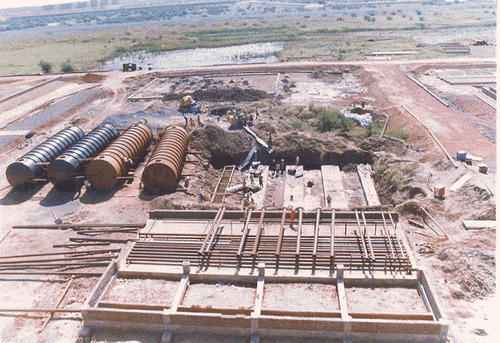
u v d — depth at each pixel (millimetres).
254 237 20750
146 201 26453
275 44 87250
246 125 36406
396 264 17719
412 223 22406
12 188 28703
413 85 48781
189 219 23484
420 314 14633
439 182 26078
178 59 78625
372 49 74250
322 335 14469
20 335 16016
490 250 18594
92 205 26234
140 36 115188
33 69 75688
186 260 18953
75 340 15562
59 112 44344
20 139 37812
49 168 27391
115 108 46844
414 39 84750
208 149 33219
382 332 14102
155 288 17469
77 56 88062
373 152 31891
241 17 163500
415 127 35656
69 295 18234
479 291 16156
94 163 27062
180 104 43406
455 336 14250
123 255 20734
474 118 37688
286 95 48344
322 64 60625
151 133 34219
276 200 27406
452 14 137375
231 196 27891
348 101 45500
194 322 14938
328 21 124625
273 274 17516
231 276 17375
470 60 59219
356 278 16828
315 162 32031
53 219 24766
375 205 24453
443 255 18609
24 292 18578
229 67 62188
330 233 21000
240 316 14602
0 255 21422
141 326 15352
